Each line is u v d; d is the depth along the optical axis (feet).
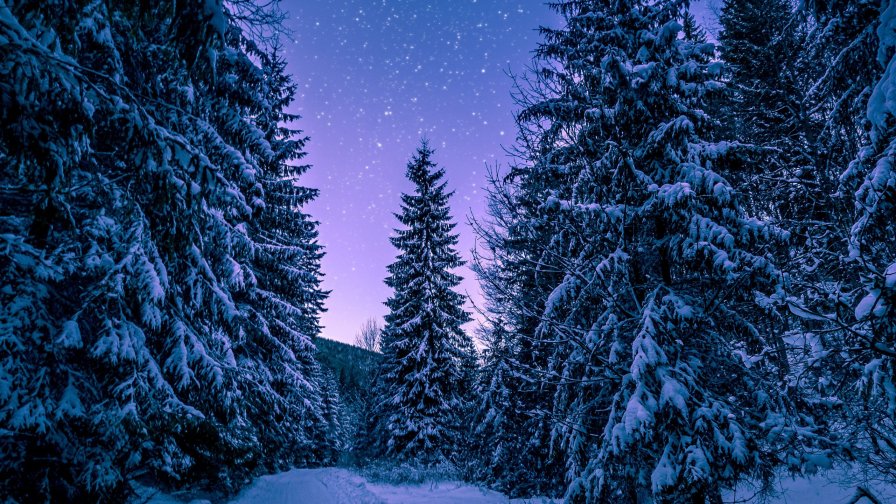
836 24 19.31
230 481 35.96
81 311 17.98
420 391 60.90
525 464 39.22
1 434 14.29
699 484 16.63
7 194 16.47
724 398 20.63
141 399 19.63
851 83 21.26
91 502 17.29
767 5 40.19
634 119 23.48
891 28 14.56
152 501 28.40
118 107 12.16
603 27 26.08
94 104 13.51
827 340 20.29
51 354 17.15
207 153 28.48
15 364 15.53
